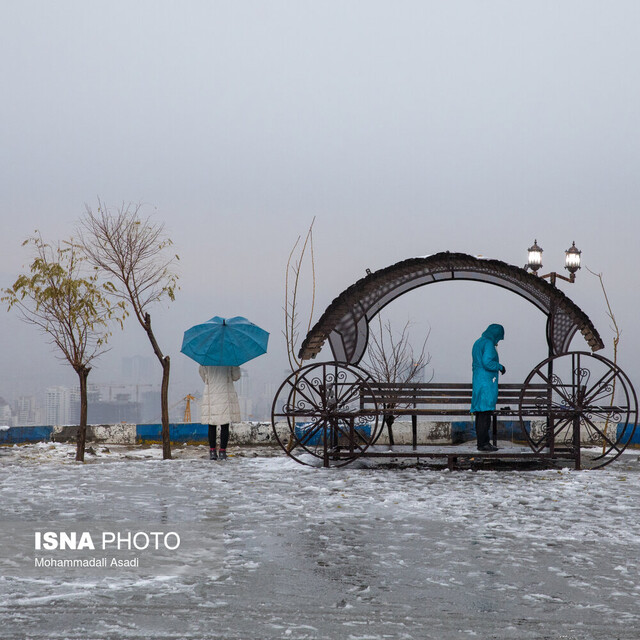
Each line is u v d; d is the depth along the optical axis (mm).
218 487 9773
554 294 11812
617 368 11609
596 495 9289
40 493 9203
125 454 13625
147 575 5645
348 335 12906
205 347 12383
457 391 12258
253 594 5188
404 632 4488
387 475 10977
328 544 6637
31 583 5414
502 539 6848
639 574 5711
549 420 11805
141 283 13359
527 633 4484
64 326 12391
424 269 12453
